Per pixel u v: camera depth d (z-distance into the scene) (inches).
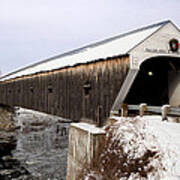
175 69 344.2
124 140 205.3
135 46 252.2
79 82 339.3
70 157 269.3
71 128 274.1
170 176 144.6
